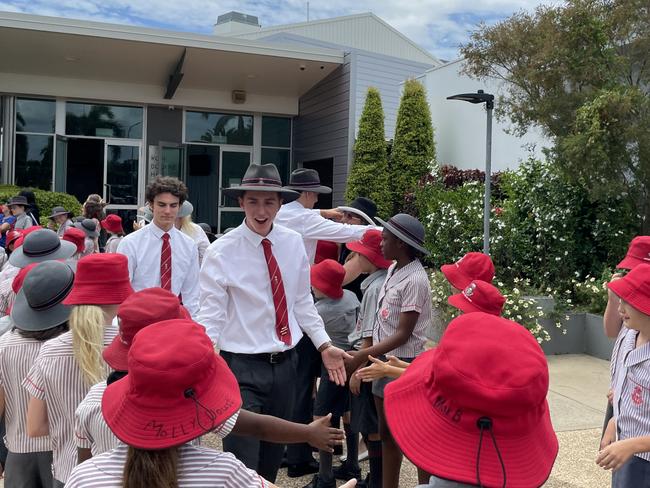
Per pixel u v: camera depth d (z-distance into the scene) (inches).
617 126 273.7
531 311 277.1
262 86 613.9
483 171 452.1
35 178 582.9
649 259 142.5
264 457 129.0
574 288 309.6
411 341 133.3
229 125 644.7
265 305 127.9
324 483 149.6
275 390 128.1
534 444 54.3
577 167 288.5
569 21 292.7
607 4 300.7
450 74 532.1
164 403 60.1
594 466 167.9
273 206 128.6
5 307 160.9
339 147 566.6
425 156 530.6
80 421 87.0
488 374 51.6
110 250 284.4
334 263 164.2
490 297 122.2
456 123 524.7
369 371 107.0
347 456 161.3
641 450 95.2
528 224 332.2
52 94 574.2
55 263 111.0
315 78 589.0
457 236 351.9
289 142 665.6
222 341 128.3
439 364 53.5
